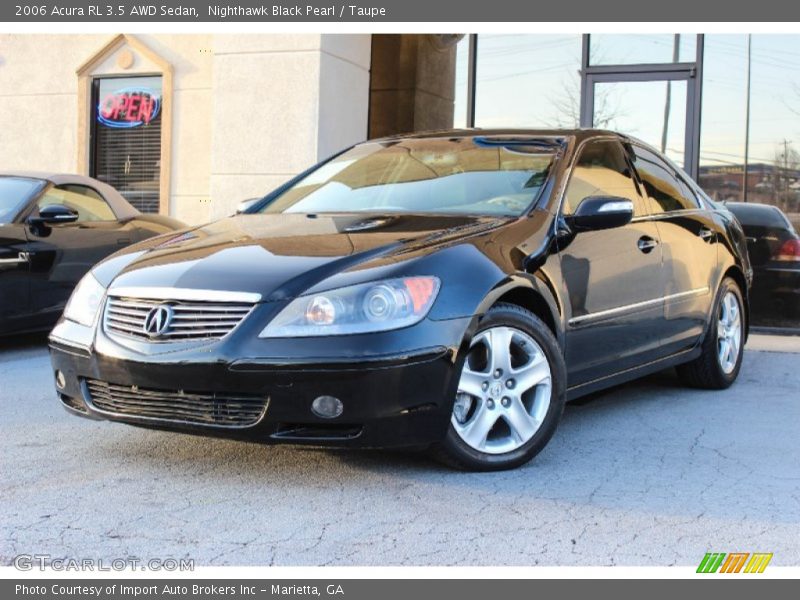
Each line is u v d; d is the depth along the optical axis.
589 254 4.37
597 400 5.51
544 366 3.97
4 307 6.83
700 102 9.44
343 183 4.95
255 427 3.47
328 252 3.77
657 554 3.03
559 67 10.06
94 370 3.76
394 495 3.58
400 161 5.00
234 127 9.23
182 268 3.80
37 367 6.50
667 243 5.06
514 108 10.27
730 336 5.88
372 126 11.48
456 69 10.52
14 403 5.25
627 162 5.11
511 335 3.87
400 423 3.49
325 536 3.16
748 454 4.26
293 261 3.71
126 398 3.73
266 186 9.16
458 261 3.72
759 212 8.57
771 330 8.54
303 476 3.83
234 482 3.74
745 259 6.08
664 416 5.06
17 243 6.91
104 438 4.44
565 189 4.43
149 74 11.41
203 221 11.23
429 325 3.53
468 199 4.46
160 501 3.52
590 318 4.35
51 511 3.40
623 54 9.77
